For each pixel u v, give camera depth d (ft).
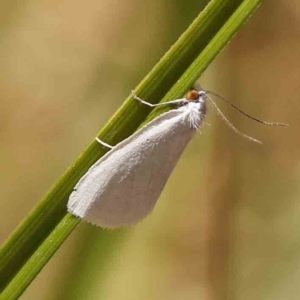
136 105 0.25
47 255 0.24
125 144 0.25
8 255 0.24
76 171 0.24
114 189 0.25
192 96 0.25
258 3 0.24
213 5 0.24
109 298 0.34
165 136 0.25
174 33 0.29
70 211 0.24
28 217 0.24
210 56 0.24
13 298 0.24
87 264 0.30
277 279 0.35
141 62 0.35
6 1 0.35
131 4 0.35
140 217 0.25
